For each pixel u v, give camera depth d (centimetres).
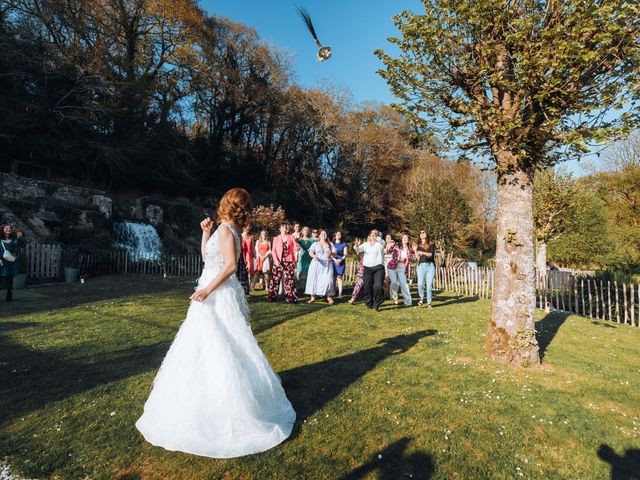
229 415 322
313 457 316
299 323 790
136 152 2803
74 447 321
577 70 485
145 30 2925
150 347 603
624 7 427
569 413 414
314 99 3791
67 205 1873
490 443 349
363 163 4075
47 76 2295
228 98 3575
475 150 630
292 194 3922
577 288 1236
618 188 2880
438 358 583
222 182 3869
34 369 501
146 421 339
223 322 350
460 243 3098
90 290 1260
